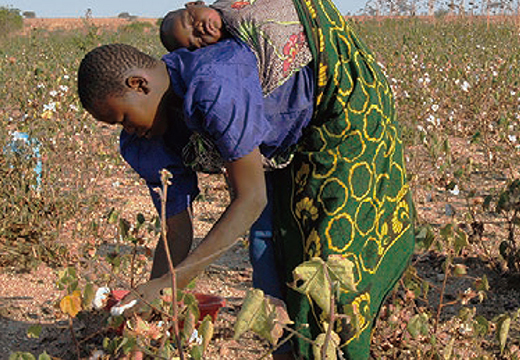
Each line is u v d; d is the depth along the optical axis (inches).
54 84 308.2
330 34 92.0
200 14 87.8
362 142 92.7
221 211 214.1
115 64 81.2
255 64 86.6
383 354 123.5
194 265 79.2
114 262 129.8
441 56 432.5
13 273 164.6
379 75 97.3
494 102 312.2
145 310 86.8
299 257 96.1
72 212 197.3
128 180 243.6
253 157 83.0
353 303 94.0
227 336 135.3
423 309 133.6
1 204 182.7
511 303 149.6
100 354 99.4
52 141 225.3
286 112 90.3
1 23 957.2
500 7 746.2
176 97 85.4
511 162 249.0
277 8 88.5
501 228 191.8
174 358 81.8
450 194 220.1
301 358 96.0
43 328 138.3
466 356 125.1
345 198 92.4
